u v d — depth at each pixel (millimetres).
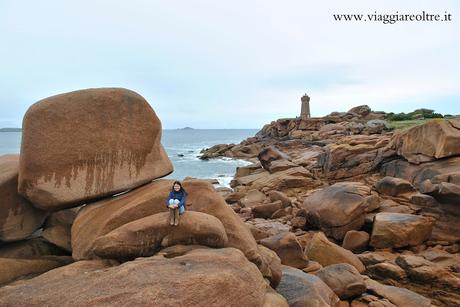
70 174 9336
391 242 15352
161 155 10594
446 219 16203
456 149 21375
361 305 10523
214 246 8188
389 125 57719
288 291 9398
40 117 9234
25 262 9117
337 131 63719
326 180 31219
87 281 6328
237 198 29562
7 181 9586
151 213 8914
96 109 9734
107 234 8023
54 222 10883
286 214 22984
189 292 5832
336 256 13773
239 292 6262
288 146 61438
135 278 6156
